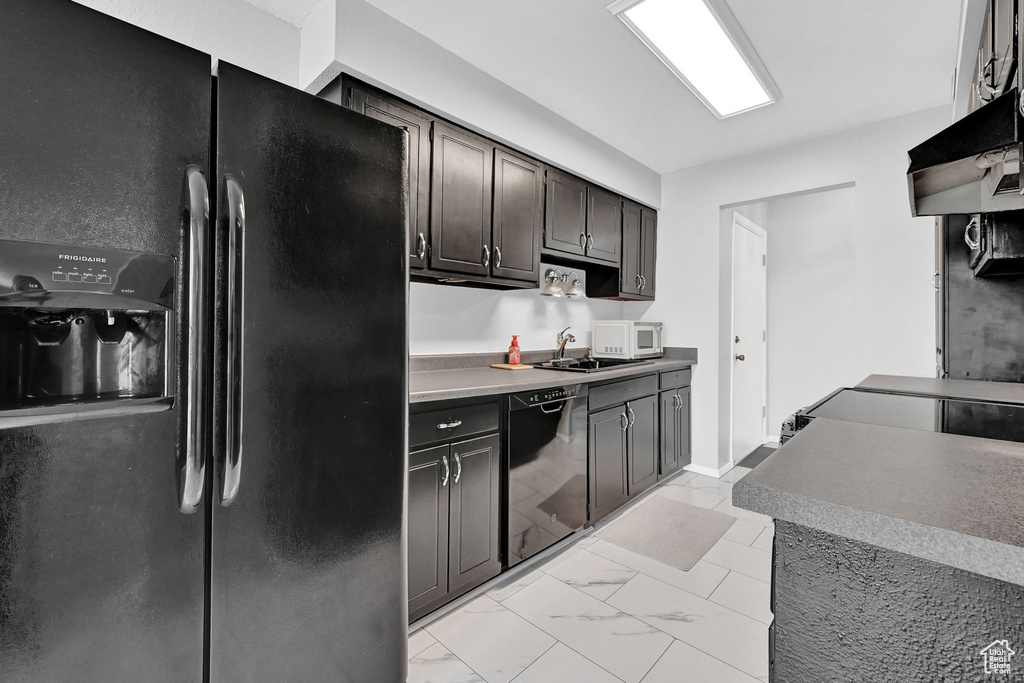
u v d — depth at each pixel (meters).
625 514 2.73
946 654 0.56
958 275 2.06
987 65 1.23
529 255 2.51
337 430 1.13
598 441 2.53
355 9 1.74
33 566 0.77
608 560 2.20
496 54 2.09
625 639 1.64
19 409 0.76
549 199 2.68
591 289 3.43
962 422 1.06
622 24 1.89
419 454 1.66
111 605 0.84
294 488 1.06
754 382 4.06
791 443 0.86
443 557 1.74
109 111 0.83
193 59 0.93
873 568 0.60
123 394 0.93
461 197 2.14
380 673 1.23
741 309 3.83
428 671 1.49
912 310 2.65
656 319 3.74
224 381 0.95
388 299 1.24
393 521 1.25
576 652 1.58
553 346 3.23
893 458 0.75
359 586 1.18
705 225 3.47
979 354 2.02
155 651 0.89
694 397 3.52
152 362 0.93
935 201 1.18
